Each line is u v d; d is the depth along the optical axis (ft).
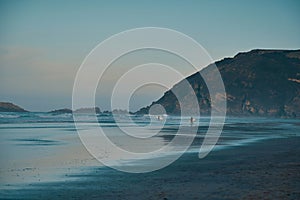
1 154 75.20
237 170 54.03
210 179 47.32
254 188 40.91
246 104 621.72
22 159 68.18
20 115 358.64
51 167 59.11
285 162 61.82
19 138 114.21
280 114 604.08
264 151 79.77
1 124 199.31
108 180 47.93
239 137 121.08
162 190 41.24
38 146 91.15
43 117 313.94
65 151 80.94
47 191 41.47
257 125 224.94
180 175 51.13
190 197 37.60
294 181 44.65
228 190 40.29
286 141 105.19
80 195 39.45
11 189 42.52
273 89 643.04
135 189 42.09
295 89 646.33
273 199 35.88
